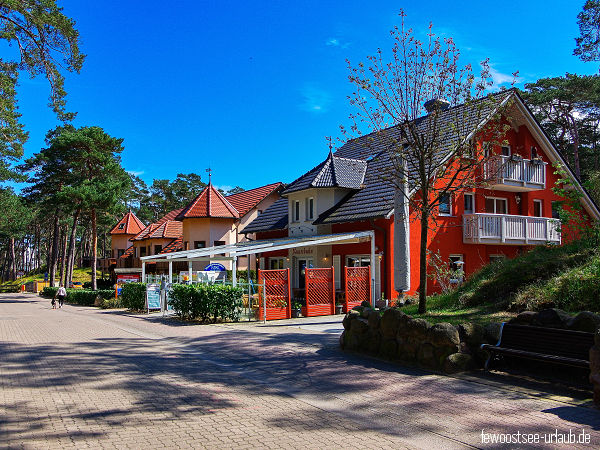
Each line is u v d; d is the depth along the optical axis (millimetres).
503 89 12125
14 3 17812
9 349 11734
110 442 5105
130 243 55469
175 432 5438
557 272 11023
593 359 6035
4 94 20500
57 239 54562
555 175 26125
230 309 16938
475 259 22578
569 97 36531
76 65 19906
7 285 80188
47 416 6047
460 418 5758
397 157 11523
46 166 42500
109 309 27938
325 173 24016
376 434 5344
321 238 19375
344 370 8539
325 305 18078
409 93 11312
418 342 8578
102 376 8461
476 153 11383
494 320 9555
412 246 20312
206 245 37188
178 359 10234
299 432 5441
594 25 27531
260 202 39031
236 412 6250
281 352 10508
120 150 42000
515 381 7242
